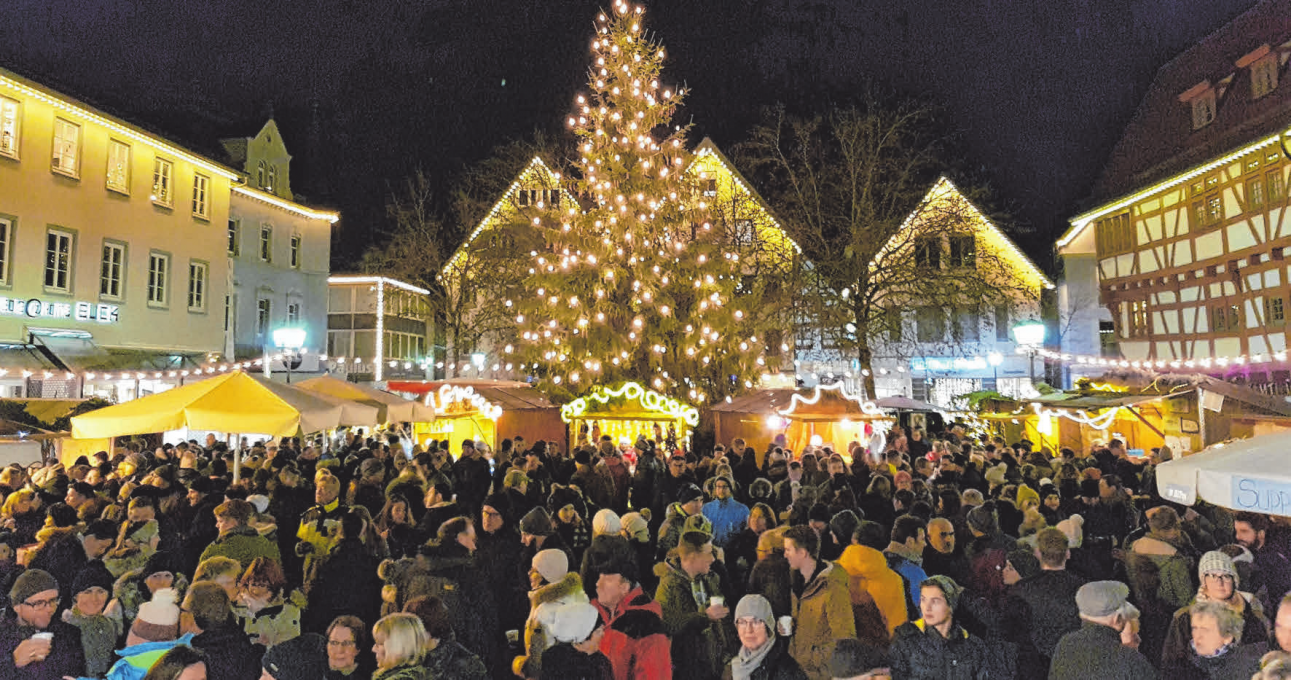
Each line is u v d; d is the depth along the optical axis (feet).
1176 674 14.49
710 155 108.88
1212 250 81.05
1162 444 58.65
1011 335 115.03
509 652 19.51
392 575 18.30
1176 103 94.79
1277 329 72.43
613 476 40.93
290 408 31.71
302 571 23.80
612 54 77.36
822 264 86.12
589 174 76.79
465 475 37.19
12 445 43.88
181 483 30.50
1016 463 39.14
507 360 89.51
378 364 116.88
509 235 95.50
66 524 22.13
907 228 88.33
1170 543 18.99
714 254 75.10
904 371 115.24
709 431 71.41
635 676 14.74
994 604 18.02
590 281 73.61
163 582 16.51
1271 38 80.84
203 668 12.36
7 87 65.41
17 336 65.05
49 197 68.49
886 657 12.65
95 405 51.16
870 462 45.06
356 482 30.76
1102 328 112.78
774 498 29.99
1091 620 13.52
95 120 73.00
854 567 17.69
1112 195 99.55
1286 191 71.31
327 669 13.58
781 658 14.17
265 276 100.07
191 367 83.05
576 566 22.93
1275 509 15.17
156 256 79.82
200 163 85.56
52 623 14.83
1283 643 12.52
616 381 69.21
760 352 75.72
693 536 17.72
